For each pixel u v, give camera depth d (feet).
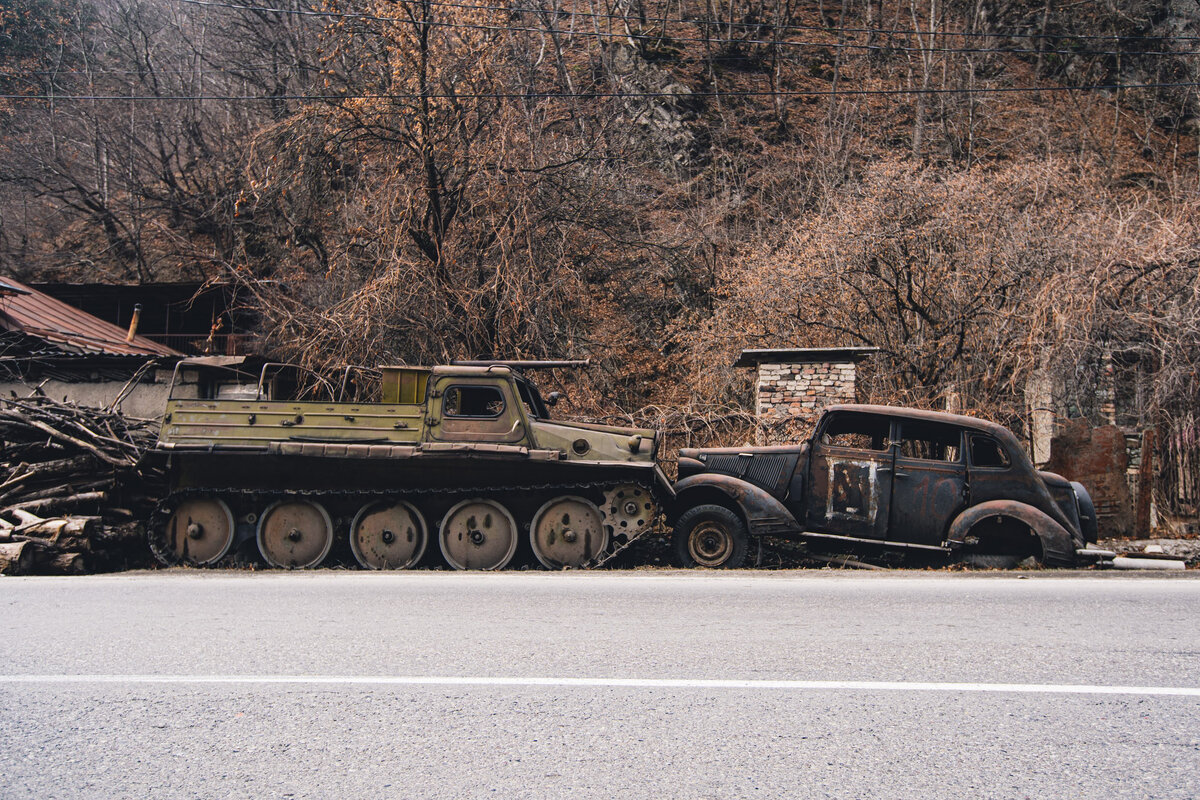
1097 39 137.18
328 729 13.21
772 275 59.06
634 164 82.38
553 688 15.23
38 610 22.79
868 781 11.29
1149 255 48.78
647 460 34.37
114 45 119.65
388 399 36.73
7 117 115.34
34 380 61.57
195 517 34.88
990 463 33.27
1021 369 49.85
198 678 15.87
